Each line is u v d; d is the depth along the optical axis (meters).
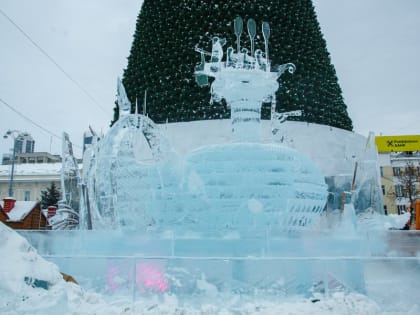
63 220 18.02
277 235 11.40
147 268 9.77
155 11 29.73
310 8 31.31
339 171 24.55
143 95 27.86
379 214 17.73
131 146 13.47
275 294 9.43
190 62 27.22
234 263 9.66
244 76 14.35
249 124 14.47
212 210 12.48
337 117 28.81
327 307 8.72
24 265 8.04
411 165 58.00
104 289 9.72
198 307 8.94
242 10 27.72
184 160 13.38
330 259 9.69
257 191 12.51
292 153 13.34
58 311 7.49
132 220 12.85
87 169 16.42
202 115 25.88
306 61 28.20
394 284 9.50
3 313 7.06
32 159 77.88
